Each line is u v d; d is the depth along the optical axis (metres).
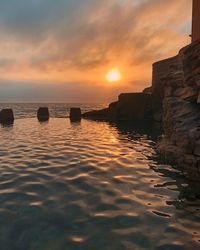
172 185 9.09
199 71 12.19
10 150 15.24
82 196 7.97
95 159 12.84
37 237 5.70
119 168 11.23
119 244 5.41
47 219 6.50
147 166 11.62
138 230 5.95
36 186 8.81
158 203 7.51
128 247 5.30
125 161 12.52
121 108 38.19
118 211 6.95
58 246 5.37
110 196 7.99
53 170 10.76
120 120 38.09
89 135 22.34
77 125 31.47
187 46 13.50
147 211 6.96
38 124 32.69
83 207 7.18
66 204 7.37
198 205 7.39
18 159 12.80
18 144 17.42
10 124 32.66
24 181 9.32
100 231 5.93
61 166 11.40
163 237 5.65
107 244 5.42
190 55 13.00
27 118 43.03
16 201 7.57
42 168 11.05
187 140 11.33
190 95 13.22
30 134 22.98
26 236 5.74
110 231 5.92
